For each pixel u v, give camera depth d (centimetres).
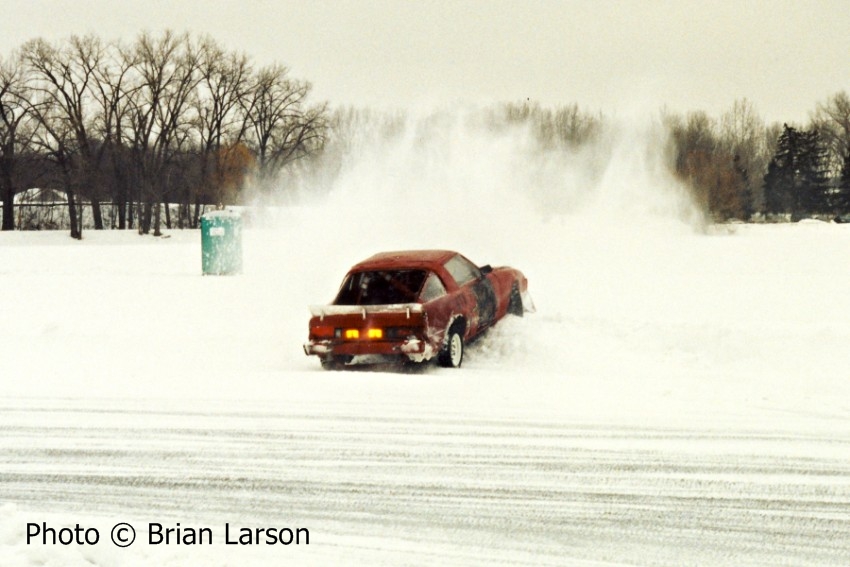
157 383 3066
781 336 3434
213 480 1986
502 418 2491
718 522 1677
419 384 2980
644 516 1714
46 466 2105
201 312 4662
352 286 3394
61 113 18800
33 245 13825
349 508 1788
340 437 2320
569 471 2003
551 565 1484
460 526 1677
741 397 2741
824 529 1634
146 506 1817
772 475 1947
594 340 3541
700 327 3559
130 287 5831
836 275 5747
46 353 3719
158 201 18475
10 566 1432
